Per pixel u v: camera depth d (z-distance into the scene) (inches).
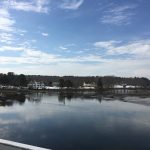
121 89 7165.4
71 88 6545.3
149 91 6417.3
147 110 2003.0
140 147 805.2
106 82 7780.5
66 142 868.6
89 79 7805.1
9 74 6382.9
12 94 4328.3
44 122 1305.4
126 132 1050.7
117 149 783.7
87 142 874.1
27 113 1712.6
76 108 2133.4
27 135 978.7
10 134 992.9
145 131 1072.2
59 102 2876.5
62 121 1344.7
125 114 1704.0
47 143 854.5
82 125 1219.2
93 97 3951.8
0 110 1883.6
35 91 5442.9
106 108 2155.5
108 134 1009.5
